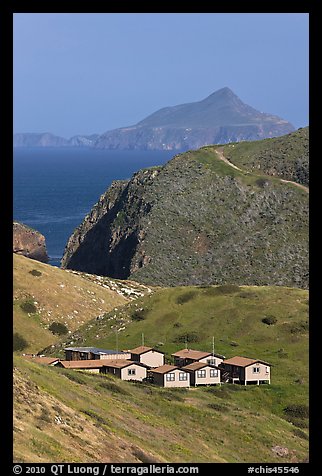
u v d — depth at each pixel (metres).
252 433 77.44
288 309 117.88
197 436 72.75
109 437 59.75
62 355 115.56
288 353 105.88
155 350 102.25
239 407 86.75
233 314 118.38
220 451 70.75
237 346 109.81
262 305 119.88
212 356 100.69
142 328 119.31
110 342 117.00
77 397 67.31
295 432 82.44
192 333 114.75
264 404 91.25
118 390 78.19
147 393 82.50
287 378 98.88
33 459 48.25
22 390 59.47
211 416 79.25
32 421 54.97
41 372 70.00
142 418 70.81
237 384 97.00
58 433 55.47
